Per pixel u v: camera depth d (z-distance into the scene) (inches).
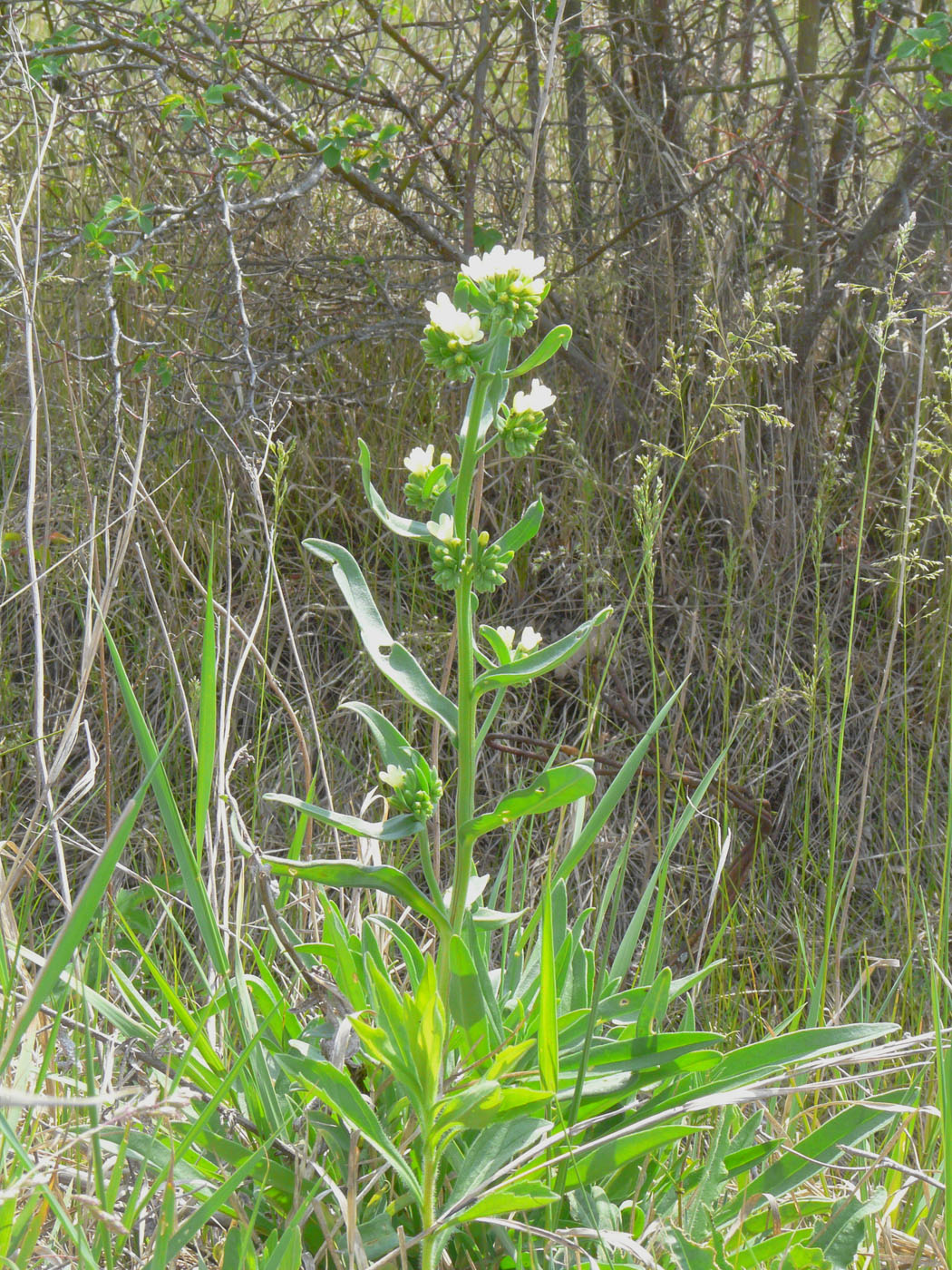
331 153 131.2
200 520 140.4
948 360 133.0
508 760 131.6
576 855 71.5
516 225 158.6
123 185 157.2
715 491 148.0
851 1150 64.2
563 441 133.2
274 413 146.9
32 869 75.3
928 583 134.0
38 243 90.3
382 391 153.2
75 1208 57.2
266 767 127.7
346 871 56.9
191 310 141.9
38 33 185.5
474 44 165.5
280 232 159.5
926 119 150.6
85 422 137.4
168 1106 50.5
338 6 156.8
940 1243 65.0
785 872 123.1
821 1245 61.5
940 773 126.4
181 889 110.7
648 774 129.4
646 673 140.6
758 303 149.9
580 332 157.8
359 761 129.9
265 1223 62.7
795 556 140.2
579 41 148.1
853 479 144.9
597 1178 60.7
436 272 159.5
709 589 144.6
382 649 58.5
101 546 127.6
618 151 165.3
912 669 132.8
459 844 56.9
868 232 150.8
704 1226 62.1
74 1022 66.8
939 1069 60.6
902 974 97.1
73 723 74.0
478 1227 61.7
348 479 148.9
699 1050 61.3
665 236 154.6
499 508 149.7
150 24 133.9
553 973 55.9
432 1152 54.0
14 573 134.4
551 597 147.2
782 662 134.0
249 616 138.8
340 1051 60.1
